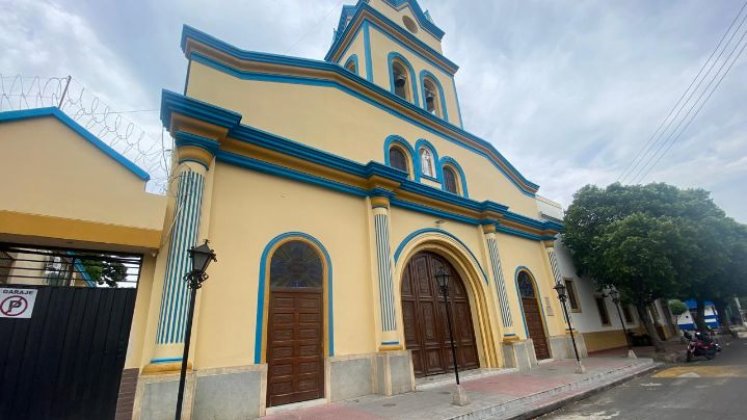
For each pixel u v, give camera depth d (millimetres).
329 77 10531
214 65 8531
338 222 9023
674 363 12867
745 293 18875
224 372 6230
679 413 6215
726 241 14516
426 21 16609
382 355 8203
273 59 9398
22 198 5027
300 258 8125
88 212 5387
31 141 5301
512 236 14477
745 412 5934
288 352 7316
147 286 6012
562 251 17109
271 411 6590
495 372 10570
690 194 15680
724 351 15648
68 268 6652
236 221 7344
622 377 9938
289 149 8336
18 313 5172
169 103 6672
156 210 5891
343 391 7629
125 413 5258
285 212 8164
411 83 14156
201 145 6961
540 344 13344
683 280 13820
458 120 15531
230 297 6762
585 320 16141
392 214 10422
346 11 16453
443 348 10672
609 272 14969
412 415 6262
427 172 12438
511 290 13062
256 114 8703
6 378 4891
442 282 8336
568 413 6922
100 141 5750
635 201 15500
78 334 5418
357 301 8633
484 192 14398
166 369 5504
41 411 4953
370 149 10789
